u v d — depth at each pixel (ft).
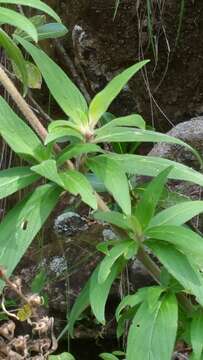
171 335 2.51
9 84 2.66
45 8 2.58
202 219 5.15
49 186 2.54
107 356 3.83
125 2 6.41
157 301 2.64
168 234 2.53
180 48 6.50
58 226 6.40
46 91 7.18
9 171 2.56
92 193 2.37
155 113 6.76
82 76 6.87
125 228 2.63
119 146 4.68
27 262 6.48
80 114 2.63
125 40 6.56
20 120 2.55
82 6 6.58
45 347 2.99
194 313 2.78
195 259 2.51
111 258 2.53
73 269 6.22
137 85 6.70
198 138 5.48
